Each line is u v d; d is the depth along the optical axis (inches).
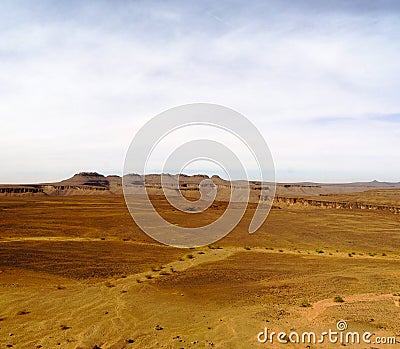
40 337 561.6
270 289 877.8
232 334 563.2
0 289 838.5
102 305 732.0
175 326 608.4
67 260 1206.3
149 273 1066.7
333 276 1035.3
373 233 2193.7
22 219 2261.3
